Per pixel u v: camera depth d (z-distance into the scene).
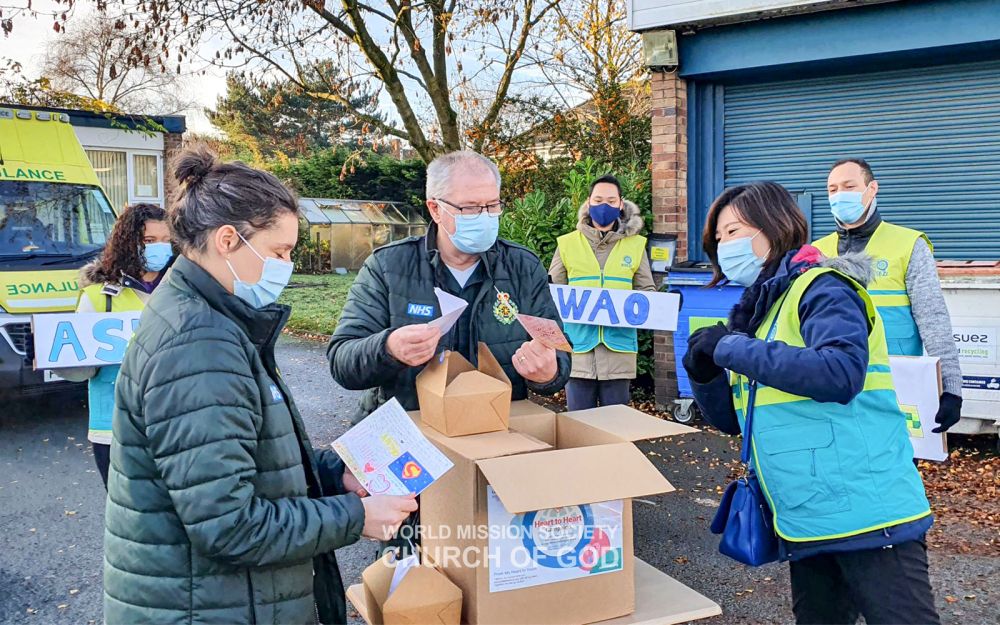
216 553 1.54
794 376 1.99
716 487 5.34
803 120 7.07
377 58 10.18
